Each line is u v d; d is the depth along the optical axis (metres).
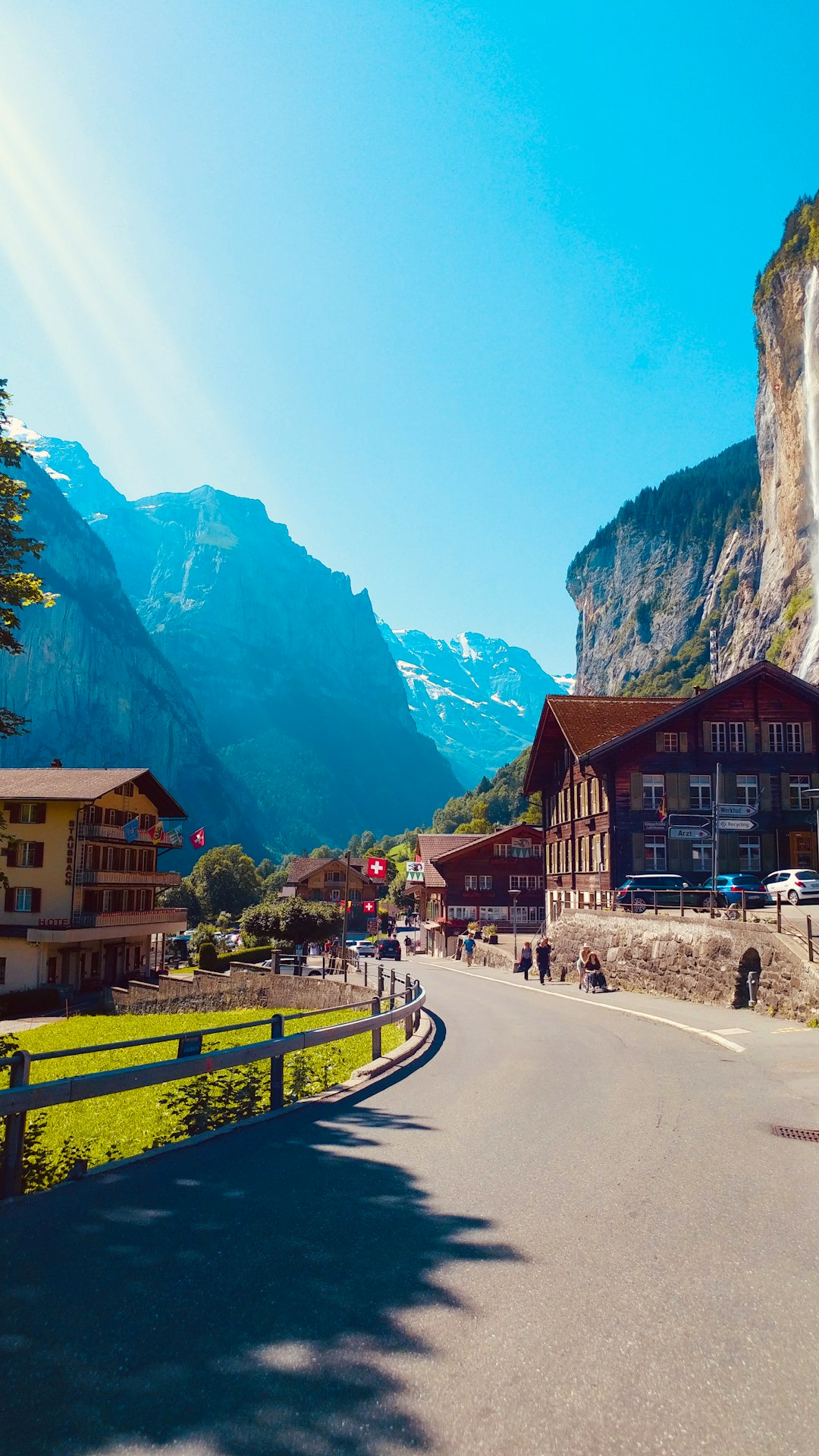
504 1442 3.82
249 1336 4.71
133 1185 7.56
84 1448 3.72
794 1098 11.86
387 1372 4.39
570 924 40.09
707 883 41.16
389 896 156.38
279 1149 8.95
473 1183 7.75
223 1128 9.89
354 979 42.44
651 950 29.94
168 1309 5.01
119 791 63.72
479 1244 6.21
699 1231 6.57
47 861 57.72
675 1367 4.50
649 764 43.66
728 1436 3.90
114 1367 4.37
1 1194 7.18
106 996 53.03
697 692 43.84
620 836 43.09
